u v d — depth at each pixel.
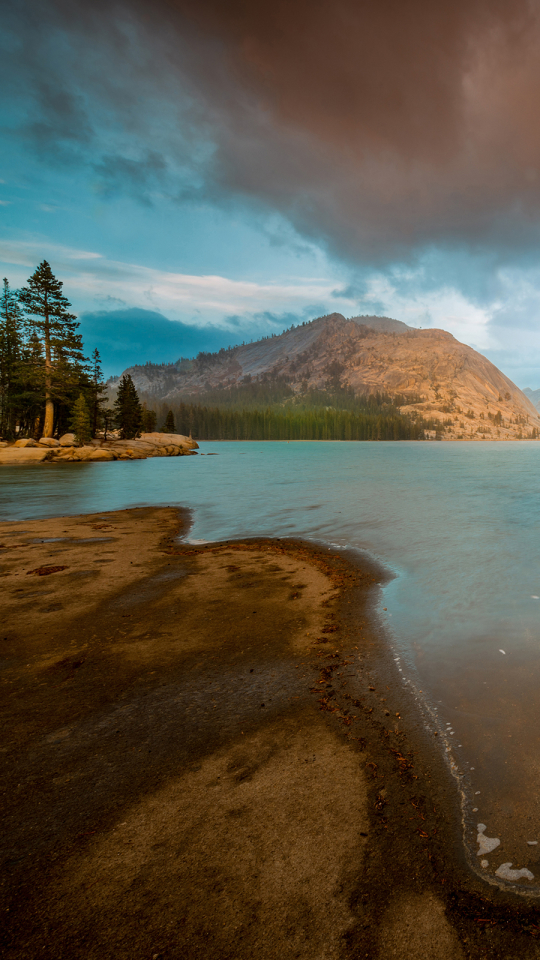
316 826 3.30
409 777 3.87
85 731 4.52
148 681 5.60
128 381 89.12
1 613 7.96
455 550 13.31
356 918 2.59
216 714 4.86
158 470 47.09
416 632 7.28
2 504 23.48
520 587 9.74
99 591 9.24
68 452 57.00
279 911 2.63
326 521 18.20
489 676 5.80
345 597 9.02
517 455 96.19
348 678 5.73
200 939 2.45
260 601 8.72
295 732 4.54
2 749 4.21
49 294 61.28
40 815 3.38
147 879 2.83
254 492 28.47
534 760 4.11
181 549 13.25
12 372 60.12
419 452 107.94
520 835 3.25
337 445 164.38
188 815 3.39
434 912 2.65
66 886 2.78
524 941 2.48
